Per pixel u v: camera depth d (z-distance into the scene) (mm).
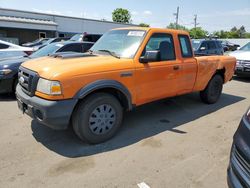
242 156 2229
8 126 4508
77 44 8078
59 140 3982
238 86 8797
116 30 4941
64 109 3389
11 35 27484
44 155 3514
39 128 4422
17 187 2814
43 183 2895
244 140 2266
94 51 4680
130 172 3131
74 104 3451
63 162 3340
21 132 4258
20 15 27719
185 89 5215
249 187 2090
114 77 3814
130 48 4285
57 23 30688
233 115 5398
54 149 3693
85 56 4156
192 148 3803
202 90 5922
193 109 5766
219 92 6375
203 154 3623
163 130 4477
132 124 4742
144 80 4246
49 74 3395
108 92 3988
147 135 4246
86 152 3617
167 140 4066
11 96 6621
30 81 3609
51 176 3029
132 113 5395
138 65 4121
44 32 29797
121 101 4227
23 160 3373
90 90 3537
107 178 3000
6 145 3779
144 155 3561
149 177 3035
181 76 4969
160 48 4562
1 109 5500
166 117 5176
